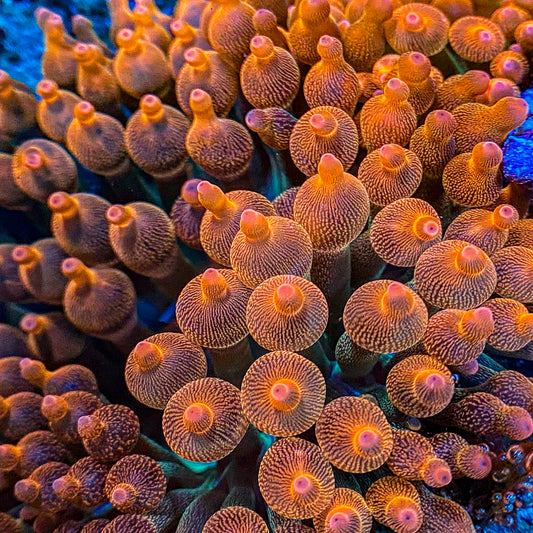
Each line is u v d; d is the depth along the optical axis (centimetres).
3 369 19
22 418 18
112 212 18
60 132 21
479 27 21
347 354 18
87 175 22
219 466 19
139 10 23
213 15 21
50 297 20
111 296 18
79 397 18
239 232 16
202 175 21
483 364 19
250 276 16
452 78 21
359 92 19
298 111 21
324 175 16
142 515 16
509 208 17
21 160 20
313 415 15
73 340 20
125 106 23
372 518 16
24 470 18
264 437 18
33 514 18
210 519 16
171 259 19
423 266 16
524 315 17
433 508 16
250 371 15
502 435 17
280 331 15
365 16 20
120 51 21
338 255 17
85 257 20
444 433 17
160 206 22
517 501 17
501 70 21
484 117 19
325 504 15
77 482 17
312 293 16
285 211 18
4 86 21
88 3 29
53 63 23
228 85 20
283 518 16
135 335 20
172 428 15
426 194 20
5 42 28
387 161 17
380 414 15
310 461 15
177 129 20
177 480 18
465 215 18
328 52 18
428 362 16
